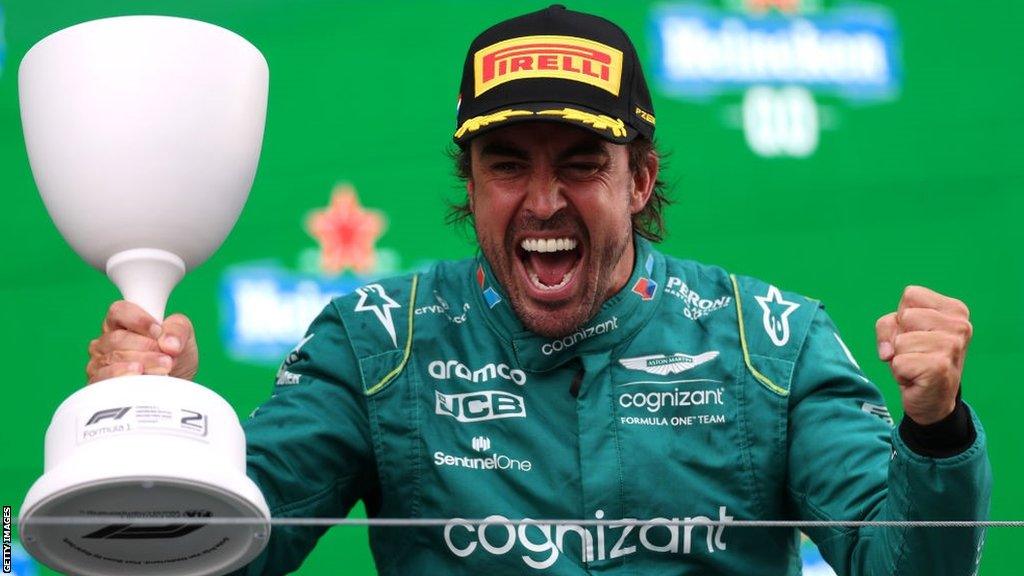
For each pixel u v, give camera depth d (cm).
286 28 1415
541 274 963
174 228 878
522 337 970
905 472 845
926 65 1455
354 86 1410
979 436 839
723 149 1432
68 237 897
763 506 955
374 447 968
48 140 880
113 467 783
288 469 953
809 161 1438
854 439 934
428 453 959
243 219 1375
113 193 868
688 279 1014
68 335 1363
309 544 979
